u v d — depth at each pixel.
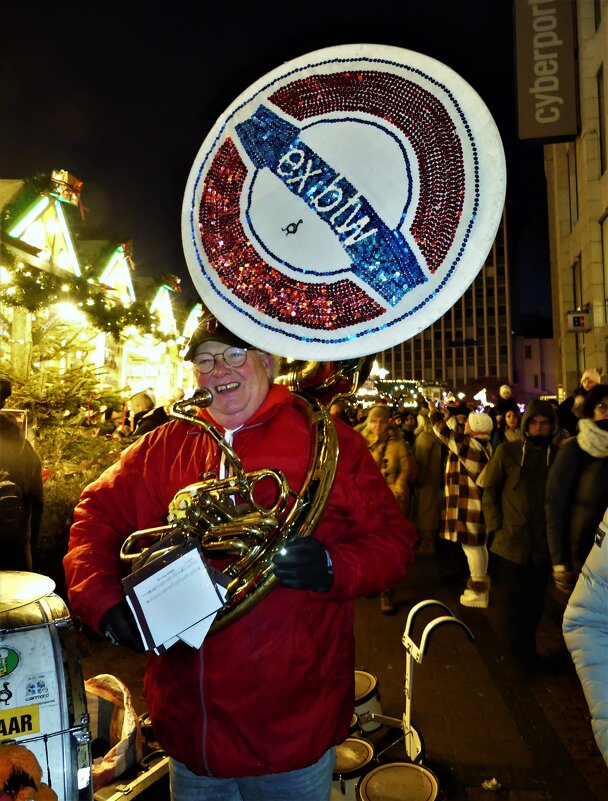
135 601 1.27
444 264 1.28
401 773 2.26
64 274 7.58
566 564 3.56
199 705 1.51
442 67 1.32
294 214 1.39
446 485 5.46
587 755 3.11
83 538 1.64
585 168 18.81
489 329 86.62
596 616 1.60
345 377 1.78
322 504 1.44
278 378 1.95
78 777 1.35
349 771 2.26
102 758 2.29
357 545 1.51
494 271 87.19
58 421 5.91
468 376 86.62
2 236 6.64
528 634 4.07
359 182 1.35
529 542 3.99
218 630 1.41
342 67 1.39
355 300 1.33
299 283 1.37
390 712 3.56
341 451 1.61
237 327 1.40
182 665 1.54
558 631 4.71
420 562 6.90
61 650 1.40
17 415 5.06
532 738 3.27
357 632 4.84
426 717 3.50
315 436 1.57
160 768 2.20
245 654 1.49
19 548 3.92
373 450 5.97
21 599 1.47
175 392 8.47
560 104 16.30
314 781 1.55
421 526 7.01
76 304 6.87
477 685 3.89
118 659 4.20
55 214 9.76
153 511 1.68
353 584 1.42
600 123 18.38
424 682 3.94
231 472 1.58
